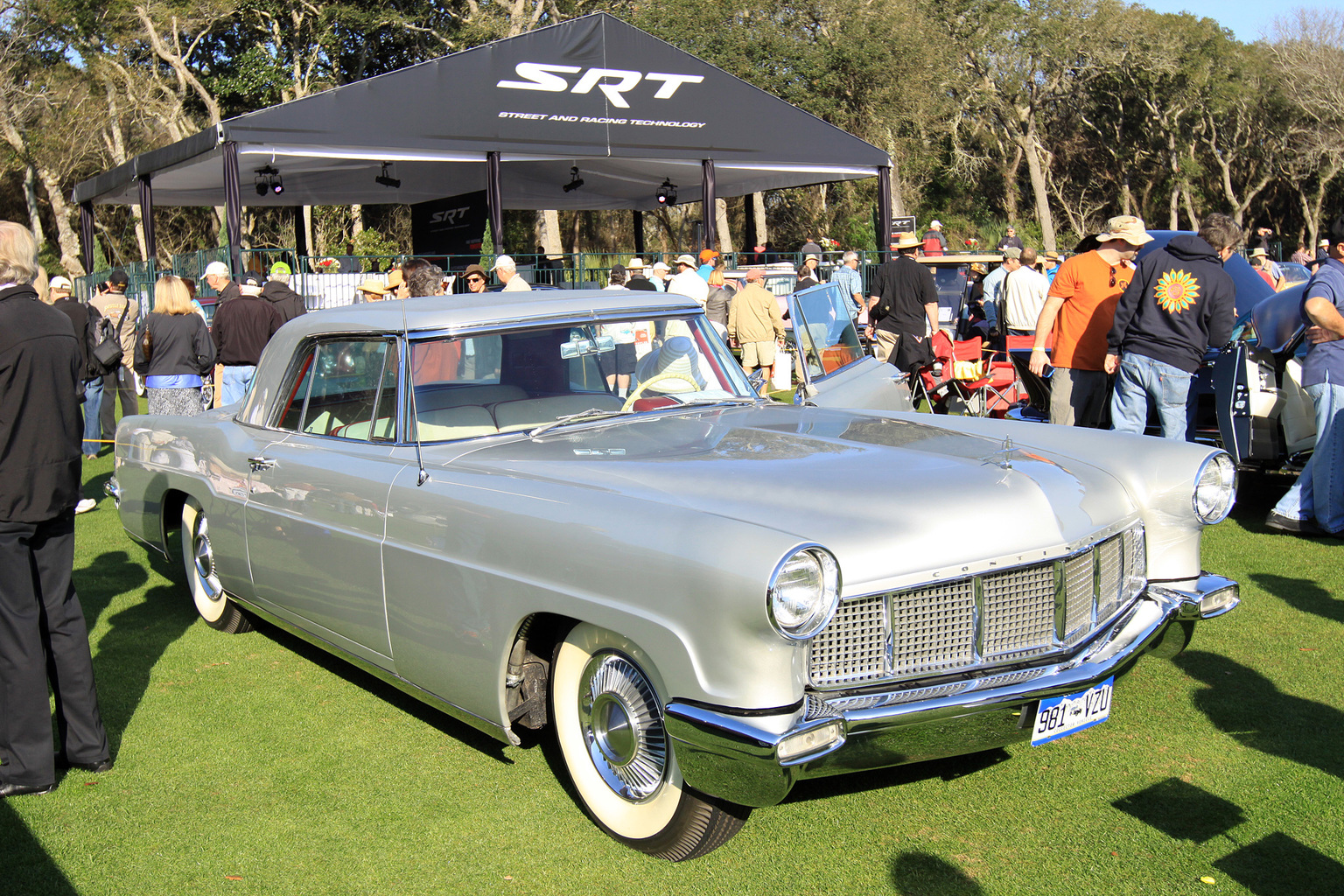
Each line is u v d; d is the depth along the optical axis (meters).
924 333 8.96
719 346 4.24
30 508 3.24
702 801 2.73
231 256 12.55
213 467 4.50
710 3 29.53
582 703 3.02
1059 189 52.12
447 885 2.79
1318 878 2.68
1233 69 46.66
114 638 4.95
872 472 3.00
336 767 3.53
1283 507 6.05
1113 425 6.18
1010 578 2.85
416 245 22.05
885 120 31.47
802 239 38.09
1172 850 2.83
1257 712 3.69
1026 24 42.94
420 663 3.37
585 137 14.86
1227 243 6.05
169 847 3.03
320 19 35.34
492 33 31.38
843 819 3.06
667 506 2.71
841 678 2.67
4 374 3.15
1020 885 2.69
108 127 38.19
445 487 3.25
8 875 2.89
